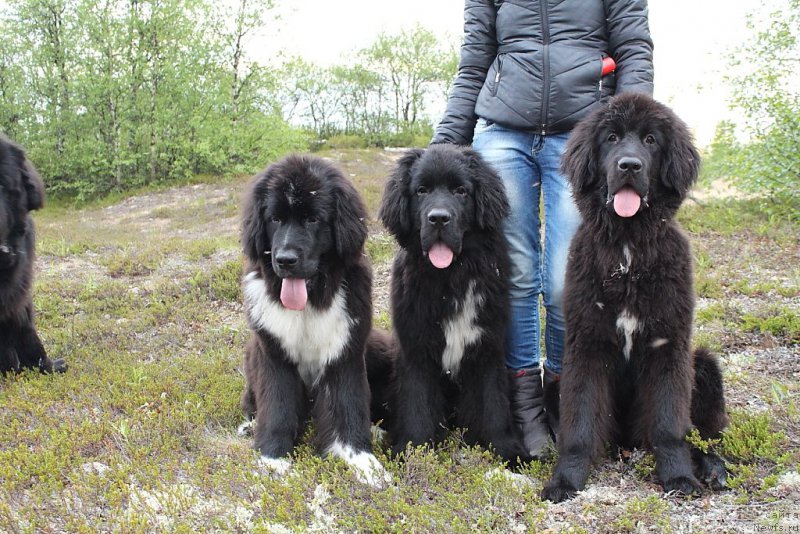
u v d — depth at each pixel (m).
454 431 4.13
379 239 8.88
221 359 5.29
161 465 3.33
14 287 4.88
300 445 3.81
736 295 6.30
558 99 4.11
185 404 4.14
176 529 2.66
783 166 9.20
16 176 4.86
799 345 4.99
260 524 2.75
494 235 4.02
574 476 3.28
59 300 7.07
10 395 4.41
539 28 4.14
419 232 3.90
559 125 4.16
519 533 2.85
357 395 3.80
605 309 3.43
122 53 20.69
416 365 3.97
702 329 5.44
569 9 4.09
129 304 7.02
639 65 4.01
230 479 3.19
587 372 3.47
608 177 3.34
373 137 31.91
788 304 5.89
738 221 9.00
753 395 4.19
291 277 3.59
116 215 16.53
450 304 3.88
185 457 3.55
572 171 3.65
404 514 2.92
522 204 4.34
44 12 20.27
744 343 5.14
